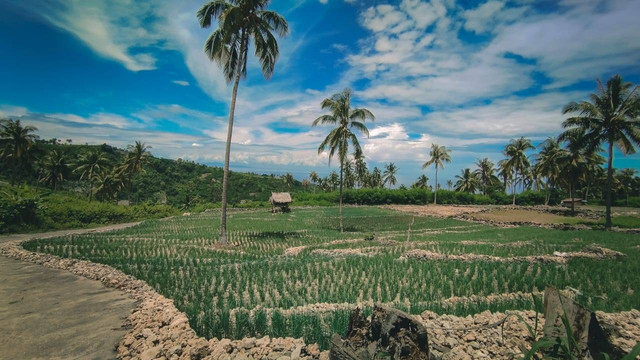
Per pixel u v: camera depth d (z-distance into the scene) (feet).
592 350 15.40
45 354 21.71
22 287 37.14
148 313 27.84
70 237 74.08
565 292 34.83
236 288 36.70
